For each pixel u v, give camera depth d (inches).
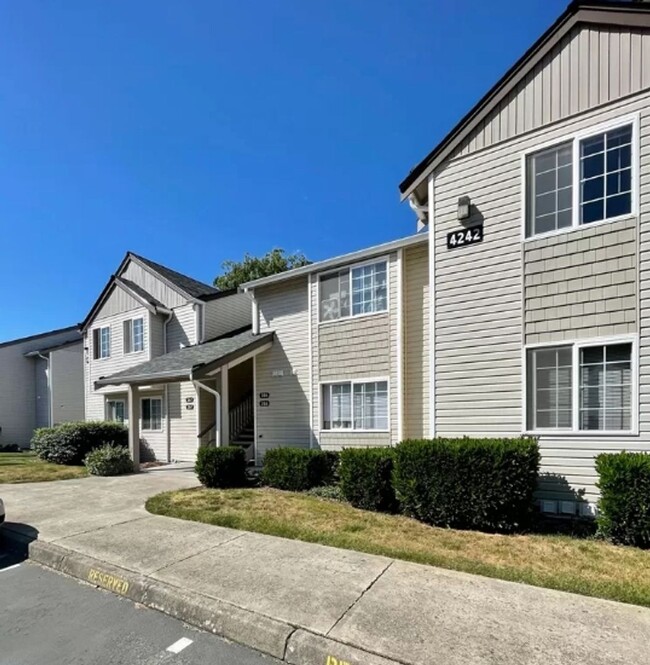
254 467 478.0
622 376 243.6
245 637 127.3
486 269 293.1
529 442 239.9
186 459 578.9
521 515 231.6
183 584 158.9
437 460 244.8
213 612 137.6
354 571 169.6
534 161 281.0
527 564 178.2
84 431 586.6
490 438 263.1
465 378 296.8
